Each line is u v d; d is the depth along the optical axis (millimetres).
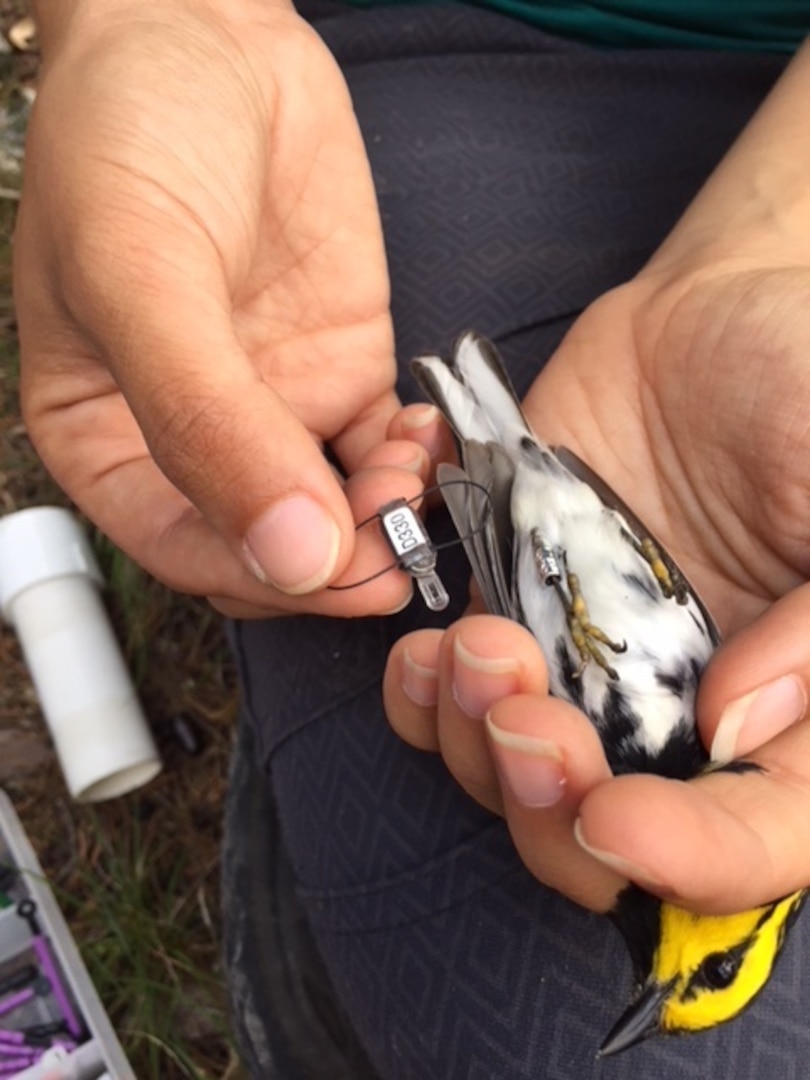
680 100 282
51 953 279
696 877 127
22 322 200
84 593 326
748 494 194
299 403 230
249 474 149
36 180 180
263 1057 262
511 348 250
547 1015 185
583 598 190
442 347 251
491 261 260
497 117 277
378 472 178
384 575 174
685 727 182
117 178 167
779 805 142
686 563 209
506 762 139
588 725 139
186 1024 293
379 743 214
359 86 282
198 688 333
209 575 191
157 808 320
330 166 217
